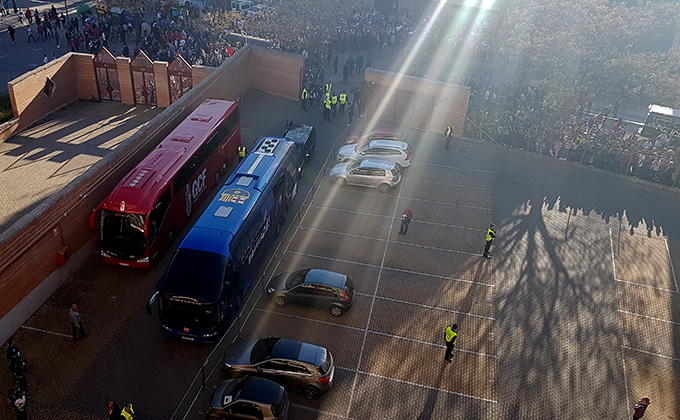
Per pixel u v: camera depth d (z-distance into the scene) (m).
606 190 32.97
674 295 24.56
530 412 18.52
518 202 31.03
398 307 22.67
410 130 39.62
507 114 38.47
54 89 37.88
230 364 18.27
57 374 18.41
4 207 26.67
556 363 20.53
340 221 28.28
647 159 34.25
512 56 50.84
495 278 24.75
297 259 25.17
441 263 25.56
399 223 28.39
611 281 25.14
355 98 40.66
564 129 36.78
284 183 26.94
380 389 18.84
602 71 47.16
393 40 56.53
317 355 18.08
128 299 21.94
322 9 58.56
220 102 31.80
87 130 36.03
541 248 27.05
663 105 45.62
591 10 57.03
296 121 39.66
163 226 23.61
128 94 40.31
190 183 26.22
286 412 16.72
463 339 21.27
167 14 55.84
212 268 19.70
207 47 46.38
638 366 20.77
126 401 17.70
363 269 24.80
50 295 21.66
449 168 34.34
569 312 23.08
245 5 58.84
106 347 19.67
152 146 28.25
